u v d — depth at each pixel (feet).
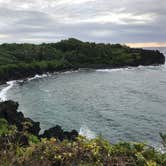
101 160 16.67
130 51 545.85
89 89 287.28
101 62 500.74
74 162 16.42
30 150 17.07
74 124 151.74
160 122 155.43
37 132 105.09
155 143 116.47
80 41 568.82
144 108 196.44
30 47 526.57
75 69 465.06
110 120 160.35
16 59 467.11
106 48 547.08
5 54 471.21
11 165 15.79
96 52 520.83
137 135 130.52
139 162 16.67
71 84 319.68
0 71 337.31
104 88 296.71
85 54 517.96
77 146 17.19
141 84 330.34
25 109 190.60
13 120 117.70
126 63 510.58
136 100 230.07
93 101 223.30
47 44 566.36
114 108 196.34
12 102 140.67
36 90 274.57
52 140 17.85
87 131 138.31
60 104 208.95
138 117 168.04
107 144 17.87
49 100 224.74
